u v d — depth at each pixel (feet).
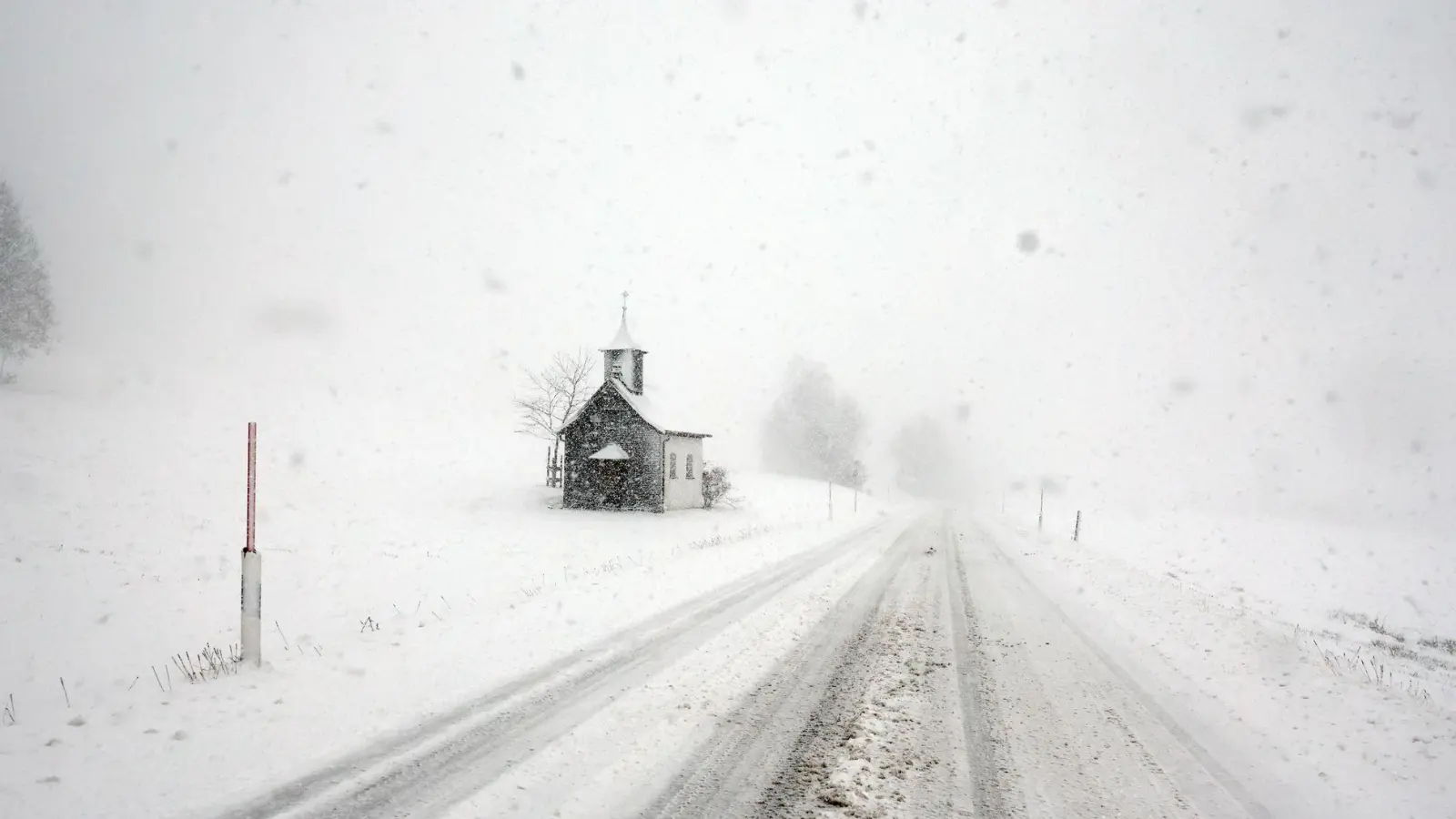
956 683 24.73
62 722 18.38
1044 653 29.78
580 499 112.06
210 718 18.81
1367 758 19.35
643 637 28.96
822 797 15.57
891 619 35.32
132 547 59.98
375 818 13.80
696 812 14.61
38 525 63.87
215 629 38.04
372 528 78.74
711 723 19.84
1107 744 19.63
